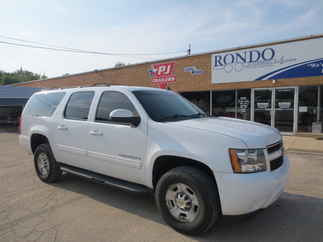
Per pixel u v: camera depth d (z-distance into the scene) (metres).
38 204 3.83
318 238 2.84
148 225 3.16
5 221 3.27
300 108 11.14
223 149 2.68
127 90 3.73
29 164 6.53
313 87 10.82
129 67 16.88
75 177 5.27
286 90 11.34
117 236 2.89
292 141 9.61
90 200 3.98
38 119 5.02
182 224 2.93
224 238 2.85
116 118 3.21
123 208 3.68
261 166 2.71
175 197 3.02
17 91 19.47
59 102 4.72
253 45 11.86
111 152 3.66
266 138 2.92
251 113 12.34
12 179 5.15
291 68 11.01
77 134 4.16
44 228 3.08
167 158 3.13
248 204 2.60
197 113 4.11
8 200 3.99
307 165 6.15
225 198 2.64
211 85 13.31
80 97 4.36
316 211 3.55
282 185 2.95
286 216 3.40
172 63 14.72
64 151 4.44
